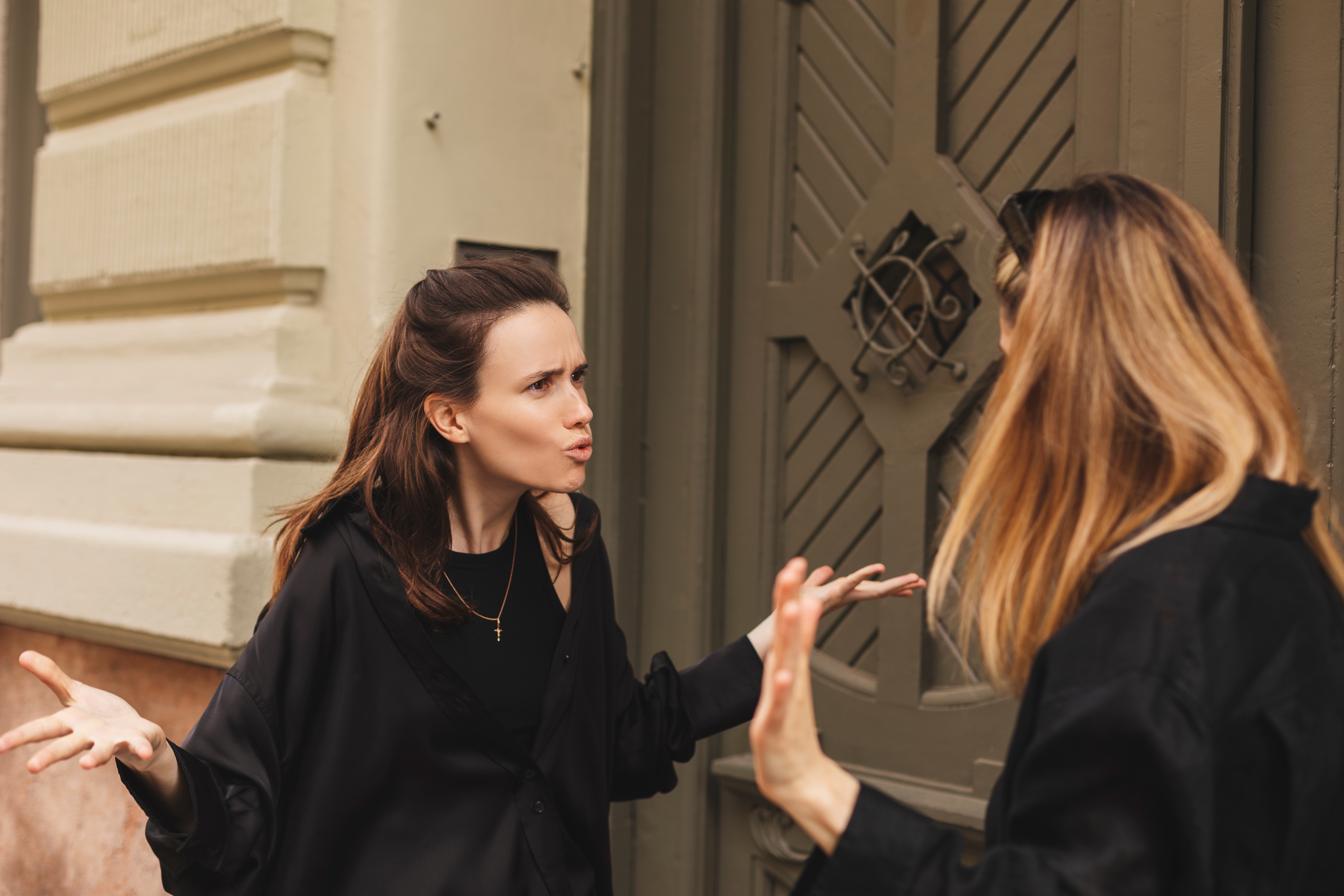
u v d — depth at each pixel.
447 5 2.31
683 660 2.36
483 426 1.38
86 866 2.66
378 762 1.36
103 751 1.06
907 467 2.04
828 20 2.21
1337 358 1.56
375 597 1.37
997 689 1.07
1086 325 0.97
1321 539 1.00
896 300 2.03
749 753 2.29
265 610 1.42
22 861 2.85
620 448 2.41
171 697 2.45
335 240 2.33
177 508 2.38
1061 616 0.95
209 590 2.21
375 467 1.40
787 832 2.20
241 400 2.29
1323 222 1.57
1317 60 1.57
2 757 2.94
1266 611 0.87
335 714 1.36
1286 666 0.86
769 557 2.29
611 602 1.58
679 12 2.40
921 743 2.03
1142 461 0.96
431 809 1.37
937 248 2.00
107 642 2.52
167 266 2.53
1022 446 1.01
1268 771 0.84
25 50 3.41
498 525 1.47
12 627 2.93
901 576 1.95
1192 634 0.84
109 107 2.81
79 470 2.64
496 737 1.37
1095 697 0.83
